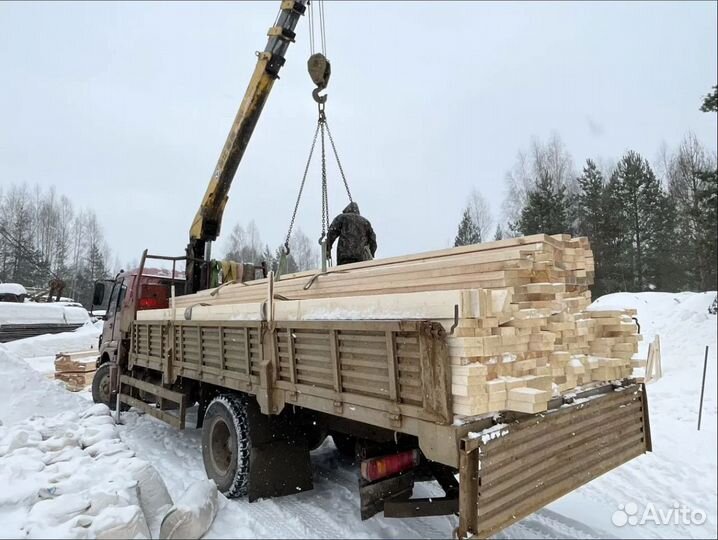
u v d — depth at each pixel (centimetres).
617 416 361
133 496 366
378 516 396
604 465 338
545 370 291
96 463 433
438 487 446
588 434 328
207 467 471
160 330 616
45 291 2217
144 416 775
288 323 374
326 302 355
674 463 560
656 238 2378
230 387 451
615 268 2414
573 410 314
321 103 696
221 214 797
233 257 4828
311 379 354
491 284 288
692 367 960
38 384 757
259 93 720
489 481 248
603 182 2642
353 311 331
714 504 446
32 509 341
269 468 425
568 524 399
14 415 685
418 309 283
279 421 438
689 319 1276
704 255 1545
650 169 2509
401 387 279
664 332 1275
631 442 373
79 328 1986
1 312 1769
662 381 918
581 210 2572
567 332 325
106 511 321
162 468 518
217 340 480
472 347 253
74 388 1162
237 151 745
